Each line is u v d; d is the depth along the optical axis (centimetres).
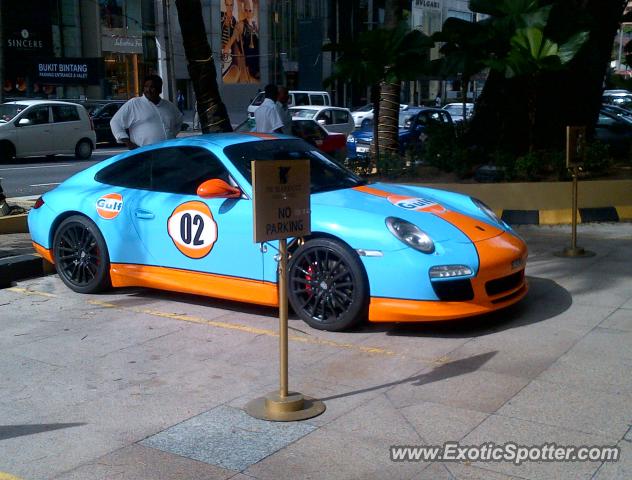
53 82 3362
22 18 3409
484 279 547
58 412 441
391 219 560
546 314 603
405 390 459
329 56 4741
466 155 1097
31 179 1678
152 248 657
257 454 382
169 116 877
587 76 1174
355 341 553
